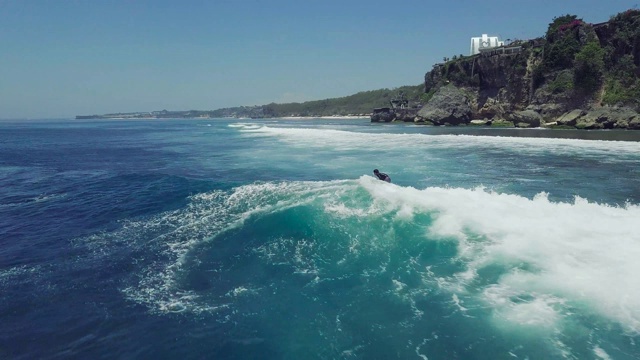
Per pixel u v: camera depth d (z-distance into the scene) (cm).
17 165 2869
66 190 1825
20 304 772
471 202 1171
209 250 1000
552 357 567
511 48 7638
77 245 1073
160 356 611
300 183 1526
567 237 918
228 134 6159
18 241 1120
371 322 677
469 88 8531
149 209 1385
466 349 596
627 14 5484
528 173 1977
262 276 858
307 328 670
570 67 6025
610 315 646
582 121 5356
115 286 835
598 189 1595
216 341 643
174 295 792
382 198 1205
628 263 789
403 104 10662
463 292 747
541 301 696
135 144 4884
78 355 618
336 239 1003
